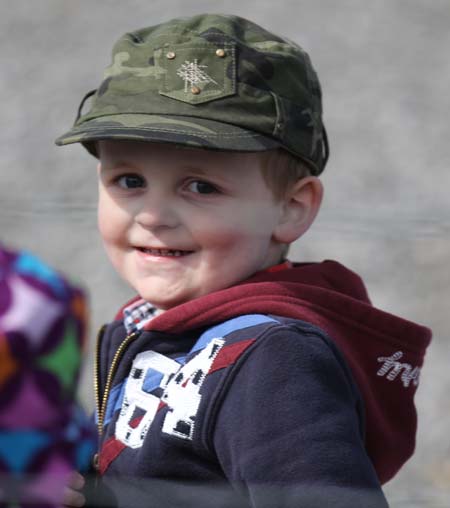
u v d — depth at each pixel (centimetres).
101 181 559
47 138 1579
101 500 476
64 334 329
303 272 570
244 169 545
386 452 554
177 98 542
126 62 561
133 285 558
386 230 1154
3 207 1145
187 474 510
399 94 1706
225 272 548
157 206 541
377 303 1212
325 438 487
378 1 1950
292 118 558
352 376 530
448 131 1620
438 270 1252
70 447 336
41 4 1942
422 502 864
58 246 1259
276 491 480
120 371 550
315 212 579
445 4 1961
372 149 1567
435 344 1159
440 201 1430
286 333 509
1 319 321
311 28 1881
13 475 328
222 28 557
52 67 1772
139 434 528
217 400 504
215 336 525
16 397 322
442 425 1026
